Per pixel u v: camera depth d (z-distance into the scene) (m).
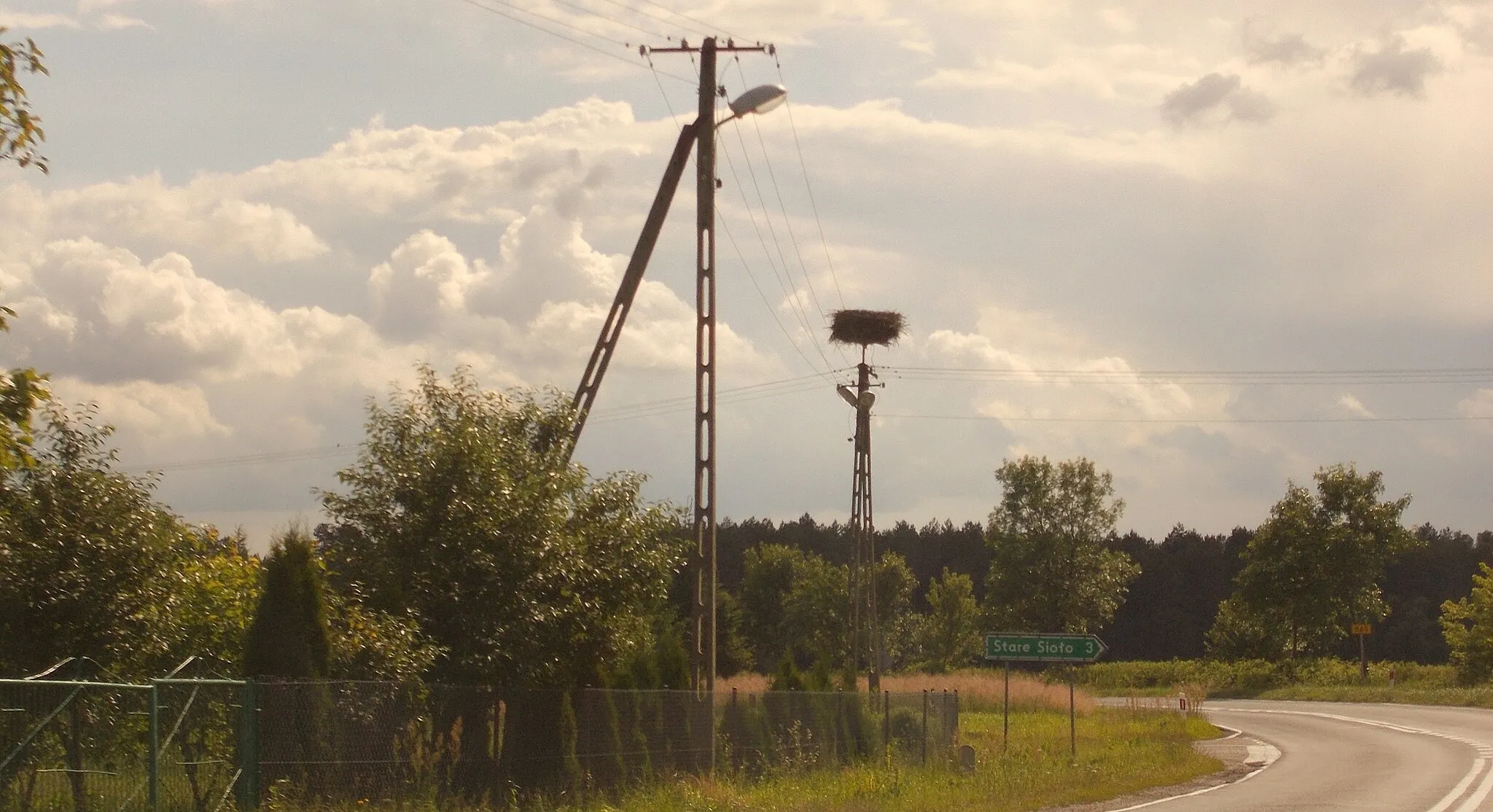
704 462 22.33
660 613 30.25
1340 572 80.31
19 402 11.23
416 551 17.45
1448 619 71.25
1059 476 92.81
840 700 26.31
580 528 18.92
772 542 147.00
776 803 19.22
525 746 17.23
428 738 15.88
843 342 42.56
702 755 21.11
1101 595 91.62
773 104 23.08
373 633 15.84
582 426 21.92
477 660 17.03
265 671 14.52
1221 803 20.77
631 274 25.50
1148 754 30.36
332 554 17.72
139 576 14.88
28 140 11.43
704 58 23.28
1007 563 93.19
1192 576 135.38
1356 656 119.50
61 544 14.20
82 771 12.85
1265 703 67.00
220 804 13.17
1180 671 85.19
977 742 34.25
